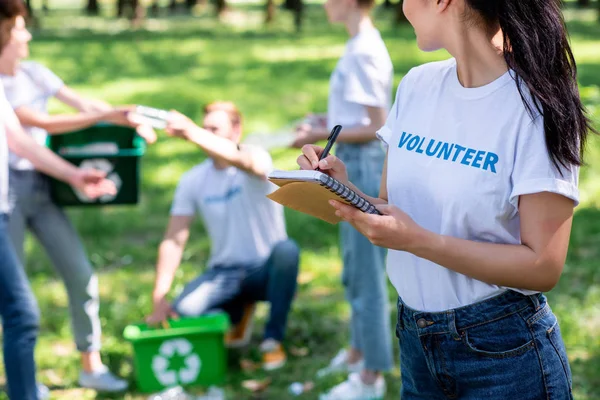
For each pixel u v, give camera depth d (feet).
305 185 6.47
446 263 6.54
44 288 17.94
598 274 17.62
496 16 6.45
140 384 12.91
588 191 23.44
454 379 7.06
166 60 57.57
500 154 6.48
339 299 17.13
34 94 12.53
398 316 7.52
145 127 12.23
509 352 6.77
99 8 112.47
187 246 20.44
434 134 6.91
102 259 19.84
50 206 12.78
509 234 6.68
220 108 13.48
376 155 11.92
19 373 10.70
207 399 12.84
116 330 15.65
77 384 13.66
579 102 6.43
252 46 65.77
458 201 6.66
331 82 12.23
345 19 12.03
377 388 12.69
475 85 6.73
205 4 119.03
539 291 6.65
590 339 14.55
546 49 6.29
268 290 13.99
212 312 13.88
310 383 13.44
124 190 12.85
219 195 13.88
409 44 59.57
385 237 6.45
